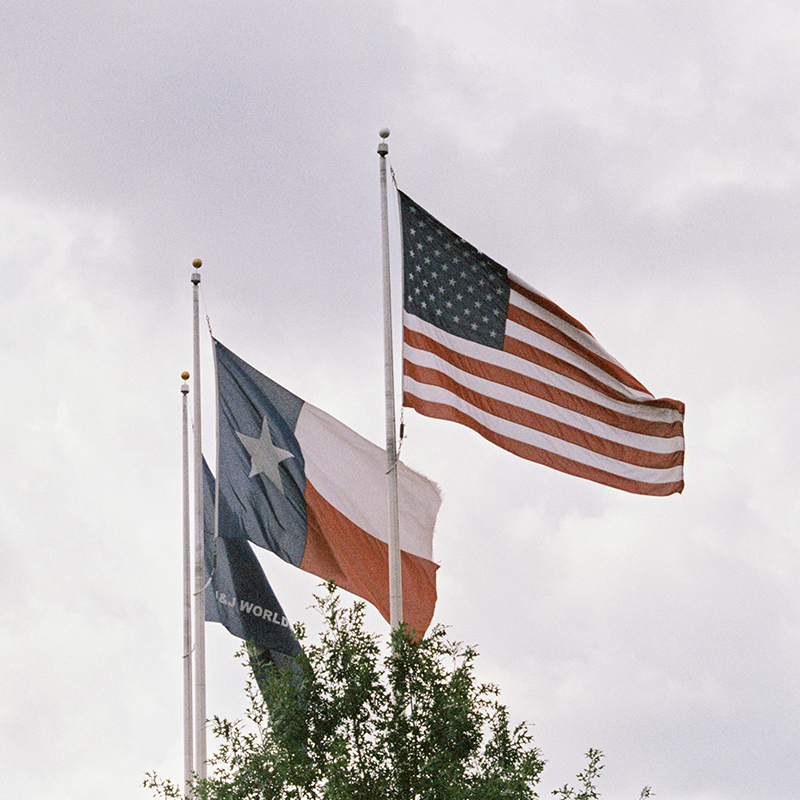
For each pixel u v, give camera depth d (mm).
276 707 31078
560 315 42156
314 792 30547
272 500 44438
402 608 41219
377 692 31234
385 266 40906
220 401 45688
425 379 40062
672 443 42656
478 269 41844
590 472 41562
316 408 45125
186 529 56469
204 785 31328
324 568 43656
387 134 42250
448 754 30109
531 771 30625
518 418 41031
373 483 44000
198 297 51656
